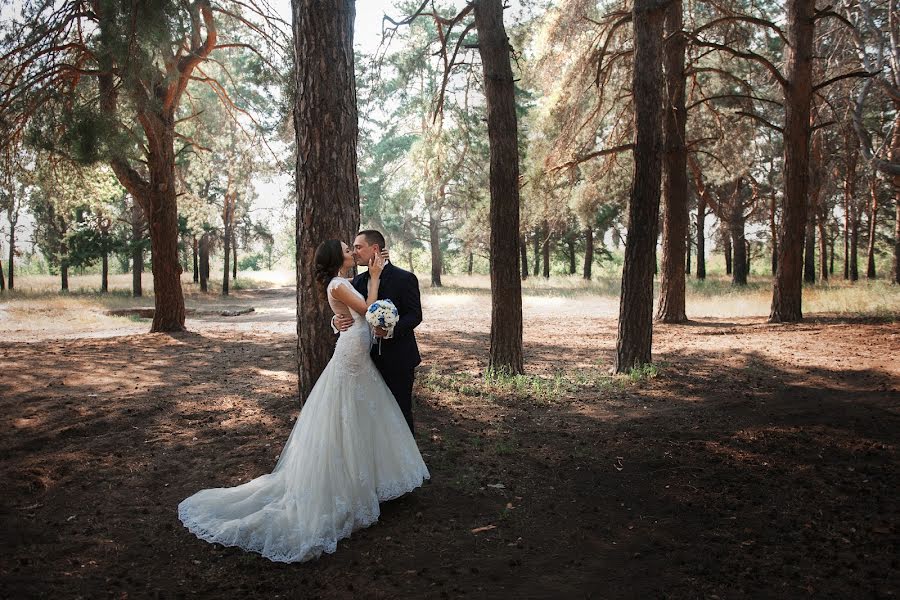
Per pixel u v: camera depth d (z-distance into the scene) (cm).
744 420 671
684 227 1627
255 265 8131
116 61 1217
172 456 568
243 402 772
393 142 3133
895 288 2209
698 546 395
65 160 1498
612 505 461
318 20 603
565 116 1595
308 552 376
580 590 343
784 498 466
